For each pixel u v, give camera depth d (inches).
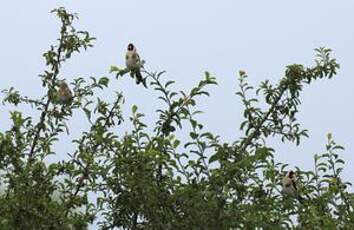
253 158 561.3
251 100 639.1
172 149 577.3
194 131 578.6
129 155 561.9
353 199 635.5
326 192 625.3
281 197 605.6
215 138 577.3
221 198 555.5
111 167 572.7
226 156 574.9
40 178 592.1
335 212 631.2
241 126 637.9
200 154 573.9
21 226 583.5
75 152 620.4
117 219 585.9
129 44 627.8
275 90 645.3
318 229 590.9
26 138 649.6
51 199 597.0
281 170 631.2
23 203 582.6
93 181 581.0
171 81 596.1
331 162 652.1
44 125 667.4
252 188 581.3
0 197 601.3
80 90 707.4
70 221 588.4
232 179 560.7
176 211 567.5
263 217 565.3
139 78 620.1
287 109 642.2
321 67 647.1
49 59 733.9
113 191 571.8
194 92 589.6
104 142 584.7
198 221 555.8
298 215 600.7
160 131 594.6
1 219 584.1
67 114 698.8
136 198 565.3
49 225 584.7
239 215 555.8
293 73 642.2
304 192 629.9
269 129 639.1
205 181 563.8
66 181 611.8
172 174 572.4
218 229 555.5
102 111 674.8
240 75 640.4
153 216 567.5
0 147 614.2
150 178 562.6
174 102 588.7
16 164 617.9
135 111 586.6
